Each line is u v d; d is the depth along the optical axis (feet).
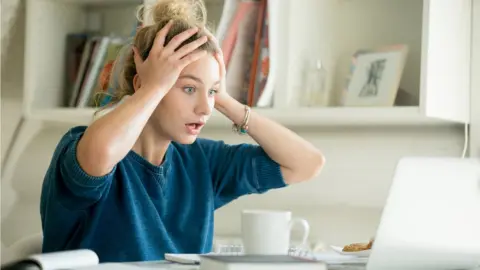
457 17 7.40
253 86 7.63
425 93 6.89
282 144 5.93
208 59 5.17
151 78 4.88
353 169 8.15
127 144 4.71
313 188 8.27
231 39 7.72
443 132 7.86
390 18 7.68
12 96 9.31
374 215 8.03
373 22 7.78
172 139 5.34
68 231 5.33
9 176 9.32
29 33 8.53
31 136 9.30
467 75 7.57
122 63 6.25
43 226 5.47
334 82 7.91
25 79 8.53
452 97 7.32
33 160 9.27
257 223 3.90
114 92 5.86
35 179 9.24
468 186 3.63
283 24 7.52
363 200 8.08
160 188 5.58
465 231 3.67
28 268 3.42
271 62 7.49
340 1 7.91
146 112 4.76
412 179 3.50
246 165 6.10
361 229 8.06
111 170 4.84
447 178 3.59
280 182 6.06
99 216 5.30
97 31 9.11
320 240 8.16
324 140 8.31
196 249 5.67
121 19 9.01
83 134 4.86
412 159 3.50
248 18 7.74
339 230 8.14
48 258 3.55
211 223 5.91
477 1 7.56
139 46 5.38
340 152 8.22
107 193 5.33
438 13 7.03
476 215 3.67
